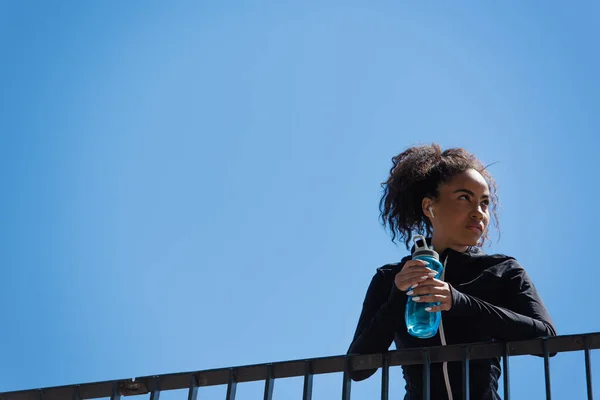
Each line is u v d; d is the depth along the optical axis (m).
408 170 4.64
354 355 4.00
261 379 4.09
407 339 4.31
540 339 3.76
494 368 4.21
